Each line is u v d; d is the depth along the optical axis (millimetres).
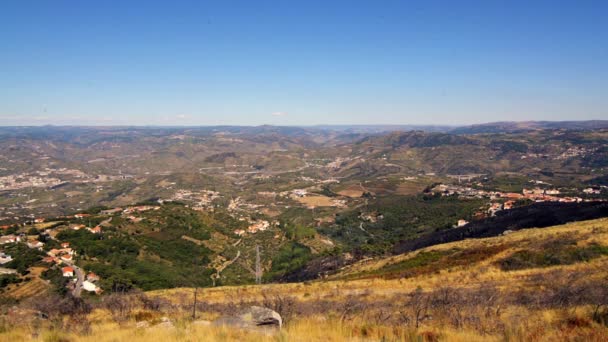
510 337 11945
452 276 34531
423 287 31812
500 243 45344
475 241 51250
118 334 12922
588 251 34219
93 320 19109
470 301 20500
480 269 35344
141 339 11805
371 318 17734
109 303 22359
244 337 11656
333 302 26891
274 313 13758
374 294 30750
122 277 60531
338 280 43656
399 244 92625
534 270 30969
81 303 22000
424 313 18016
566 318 14086
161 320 17359
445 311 18031
